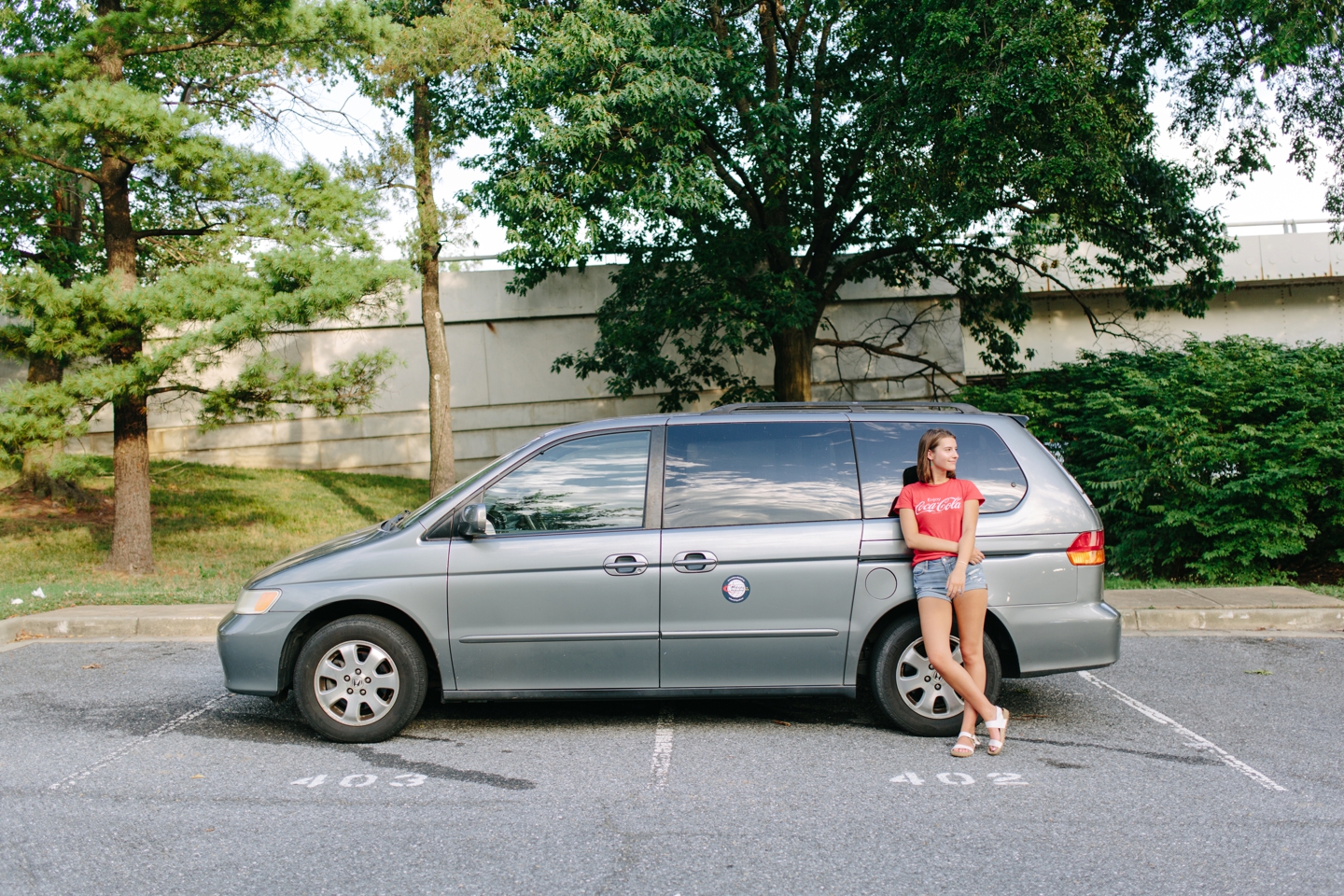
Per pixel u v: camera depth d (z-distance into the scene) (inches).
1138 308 726.5
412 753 198.4
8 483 633.0
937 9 472.1
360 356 460.1
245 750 201.3
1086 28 449.4
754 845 150.0
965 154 470.0
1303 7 467.5
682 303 609.0
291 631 204.1
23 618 329.1
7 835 156.2
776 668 203.6
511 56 506.6
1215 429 398.3
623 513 206.2
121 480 454.3
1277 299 959.6
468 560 203.2
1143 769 183.9
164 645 314.2
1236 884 134.2
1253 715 219.9
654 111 496.7
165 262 470.0
